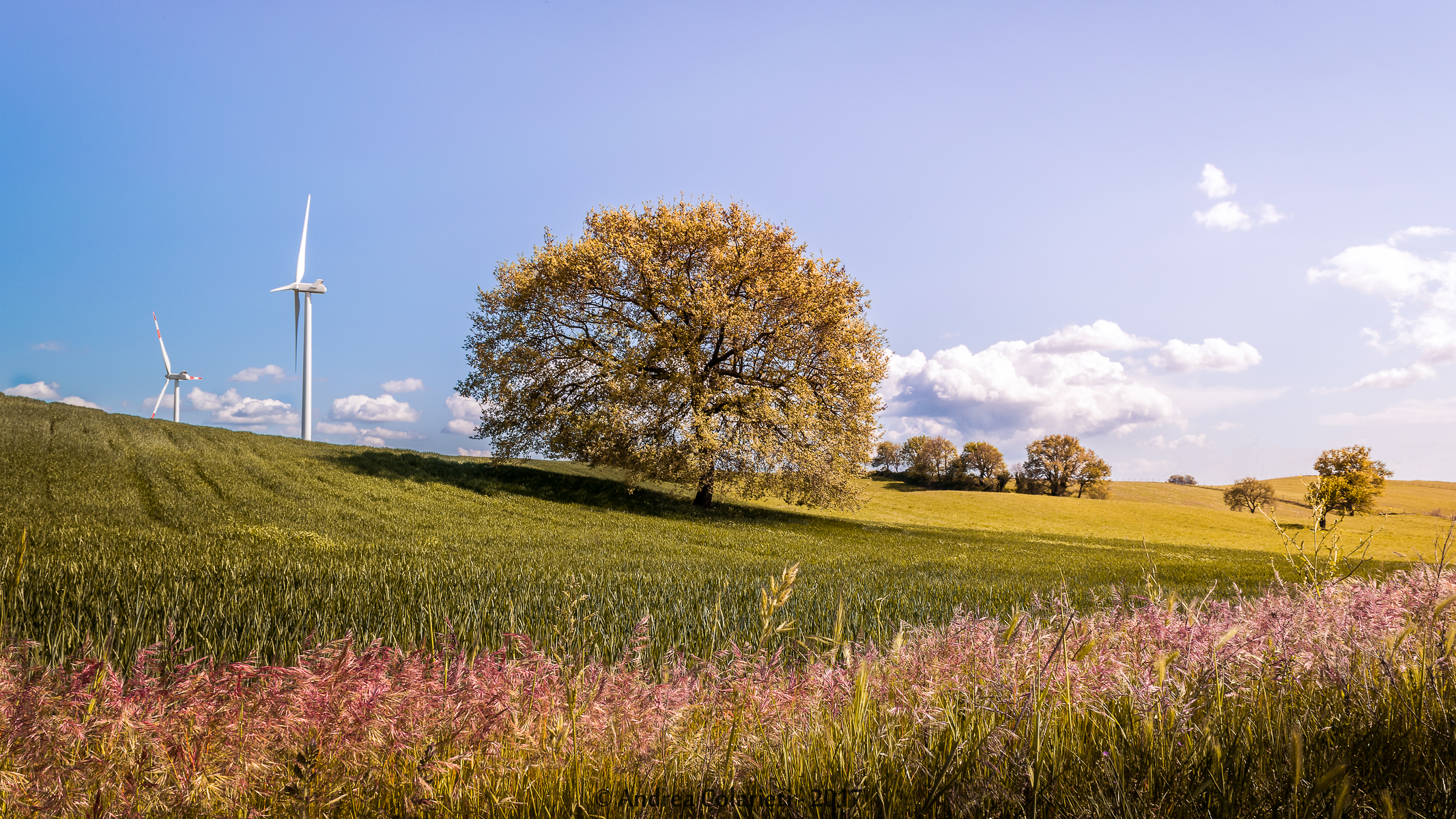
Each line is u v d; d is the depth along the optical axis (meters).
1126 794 1.83
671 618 6.77
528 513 26.42
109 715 1.99
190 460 28.61
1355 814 1.62
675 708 2.51
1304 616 3.15
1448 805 1.73
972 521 48.31
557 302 31.34
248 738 2.05
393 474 31.62
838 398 32.06
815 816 1.86
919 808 1.85
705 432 28.48
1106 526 50.47
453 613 6.32
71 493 20.12
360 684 2.19
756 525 30.11
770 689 2.70
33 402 38.56
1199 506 92.88
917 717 2.30
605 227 32.59
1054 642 2.65
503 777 2.10
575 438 31.41
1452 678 2.48
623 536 21.11
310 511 21.42
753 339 32.41
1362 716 2.32
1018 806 1.82
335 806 1.93
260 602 6.49
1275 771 1.88
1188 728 2.21
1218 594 9.67
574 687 2.48
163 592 6.48
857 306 33.31
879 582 11.13
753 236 32.44
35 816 1.77
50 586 6.54
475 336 33.47
